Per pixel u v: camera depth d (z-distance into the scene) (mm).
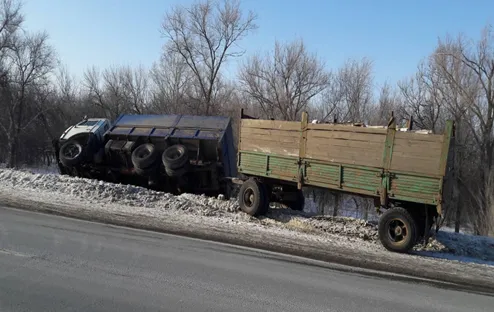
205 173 14875
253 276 6305
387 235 9000
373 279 6707
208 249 7672
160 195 12281
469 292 6449
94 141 16062
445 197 8734
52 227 8406
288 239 8906
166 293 5305
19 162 41969
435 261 8211
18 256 6395
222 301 5184
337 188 10016
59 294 5035
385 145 9250
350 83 36344
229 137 15344
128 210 10586
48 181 12945
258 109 36438
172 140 15078
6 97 38312
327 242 9000
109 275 5828
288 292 5719
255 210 11273
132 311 4680
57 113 43719
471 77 27281
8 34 37438
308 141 10648
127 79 43312
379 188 9297
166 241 8016
